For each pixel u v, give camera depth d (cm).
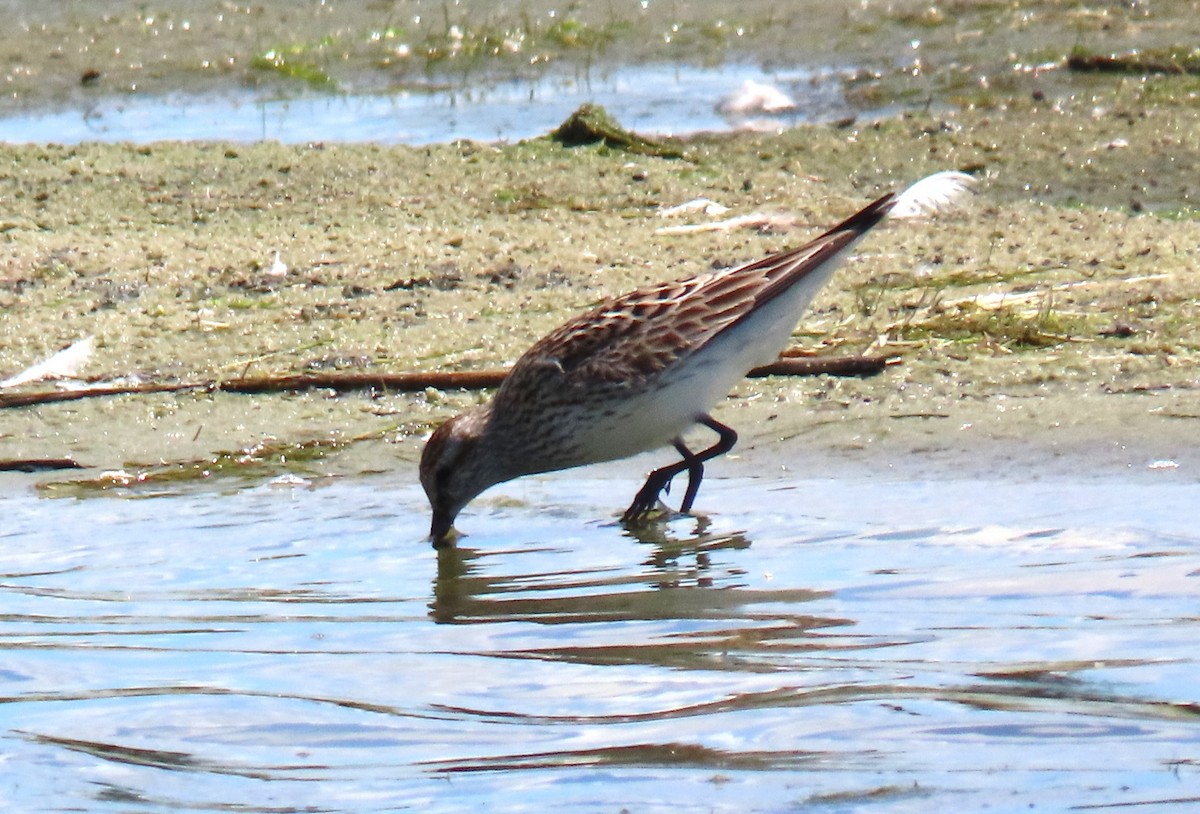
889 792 684
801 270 1163
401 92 2320
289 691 814
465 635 888
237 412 1338
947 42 2427
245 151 2030
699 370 1148
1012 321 1405
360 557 1052
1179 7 2527
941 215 1747
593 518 1124
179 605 957
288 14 2656
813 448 1229
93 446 1288
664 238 1698
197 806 696
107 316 1530
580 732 757
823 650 838
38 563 1049
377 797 700
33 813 693
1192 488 1091
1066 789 682
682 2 2702
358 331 1478
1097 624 855
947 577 943
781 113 2170
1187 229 1667
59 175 1952
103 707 801
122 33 2559
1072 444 1191
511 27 2592
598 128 2036
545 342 1158
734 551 1022
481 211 1814
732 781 700
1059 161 1917
